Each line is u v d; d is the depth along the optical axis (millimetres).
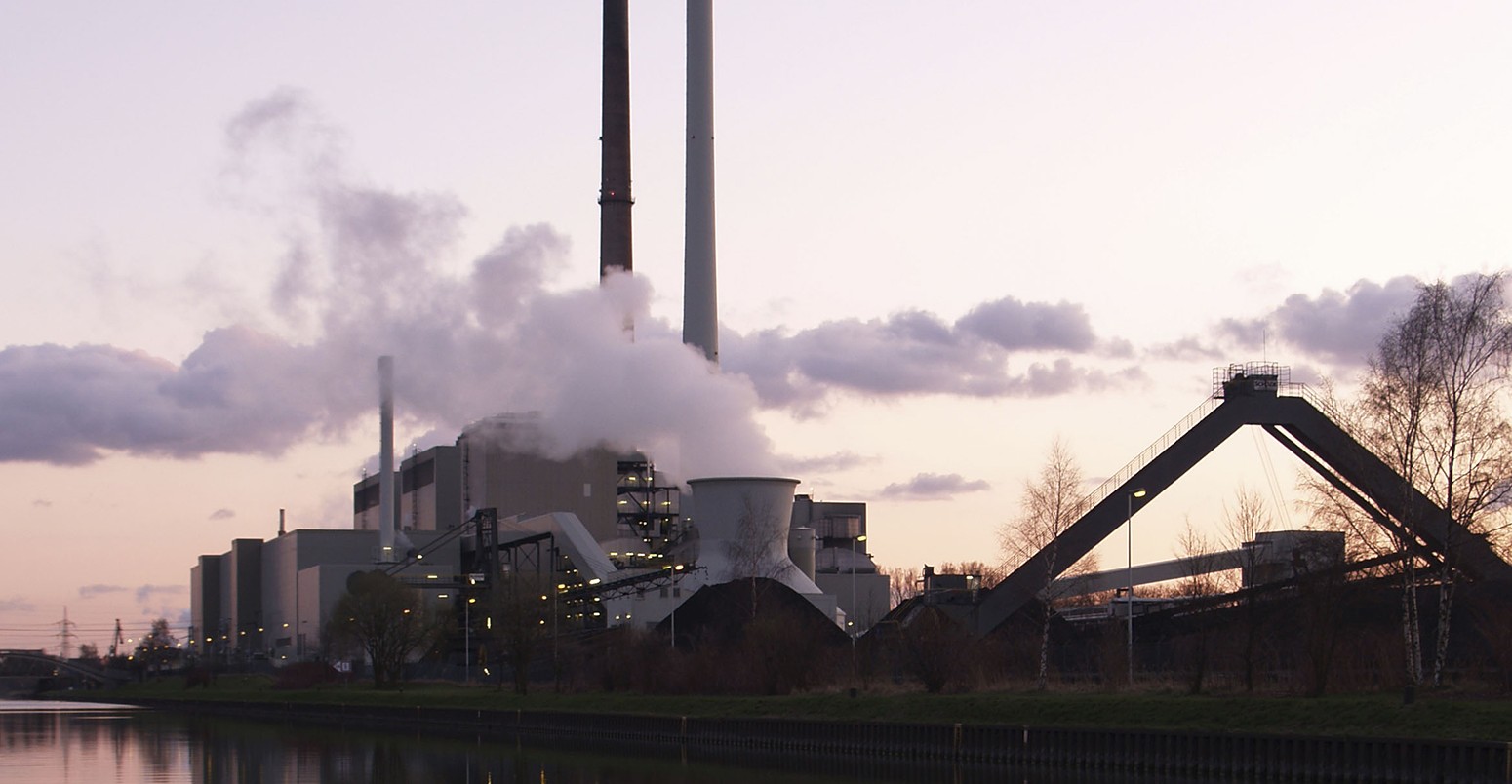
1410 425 76812
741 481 152750
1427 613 89625
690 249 177625
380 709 150625
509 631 141750
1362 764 62438
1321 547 82500
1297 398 107875
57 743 130000
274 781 93500
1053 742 77875
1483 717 61500
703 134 178375
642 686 121875
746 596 134250
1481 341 75875
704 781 82625
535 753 106500
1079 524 107250
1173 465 107375
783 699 101062
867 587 186125
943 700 88938
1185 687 85125
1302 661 78562
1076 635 109875
